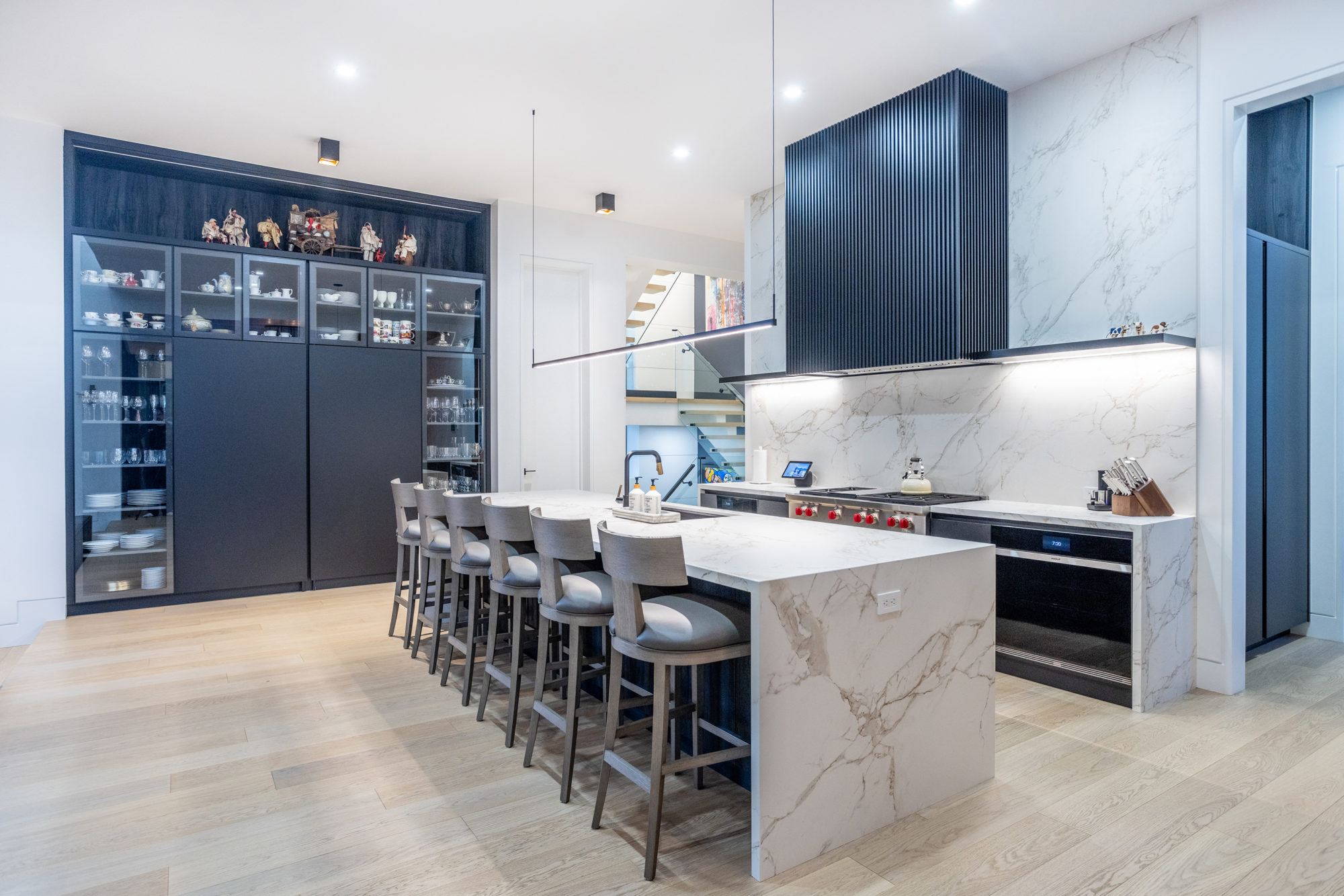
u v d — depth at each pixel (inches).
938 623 96.1
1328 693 135.0
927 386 181.9
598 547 115.2
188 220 215.5
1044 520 138.5
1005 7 132.7
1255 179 158.9
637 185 229.0
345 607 202.1
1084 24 138.3
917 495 173.2
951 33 141.3
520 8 133.0
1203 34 134.3
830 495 180.1
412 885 78.2
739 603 100.9
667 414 369.1
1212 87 133.3
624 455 269.0
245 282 210.1
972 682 100.0
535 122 182.1
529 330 253.4
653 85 162.7
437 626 149.5
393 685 141.3
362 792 99.0
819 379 210.4
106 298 194.2
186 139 191.6
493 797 97.7
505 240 245.8
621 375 267.6
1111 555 128.6
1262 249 154.7
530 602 147.9
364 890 77.4
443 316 240.8
